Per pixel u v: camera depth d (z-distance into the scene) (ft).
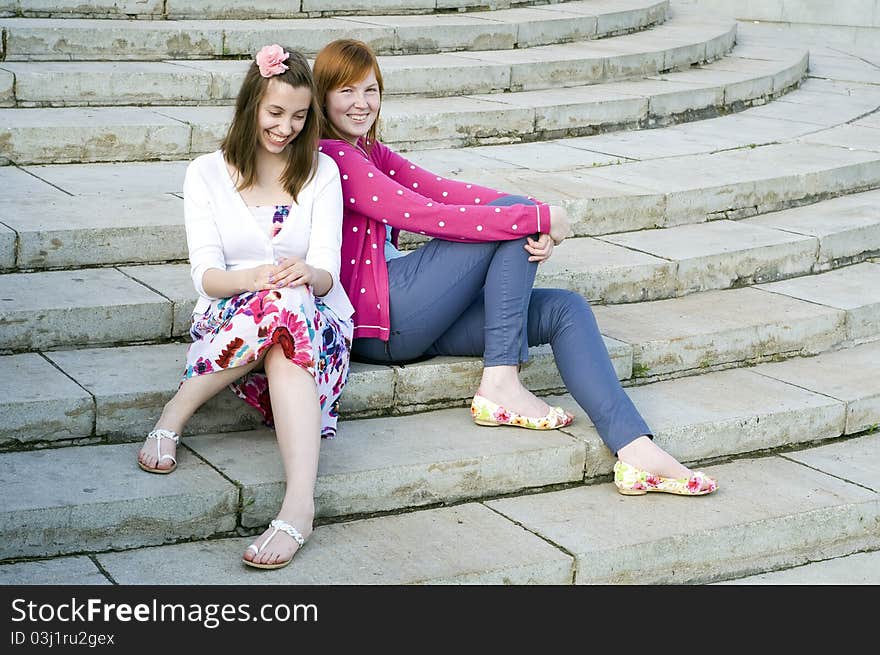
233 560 11.07
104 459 11.88
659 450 12.92
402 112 21.31
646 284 16.96
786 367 16.34
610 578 11.89
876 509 13.51
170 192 17.13
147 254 15.37
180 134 19.24
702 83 25.91
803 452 14.76
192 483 11.46
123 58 22.30
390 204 12.85
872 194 21.66
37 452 11.93
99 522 10.95
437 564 11.26
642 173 20.10
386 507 12.29
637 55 26.43
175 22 23.97
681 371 15.70
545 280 16.01
